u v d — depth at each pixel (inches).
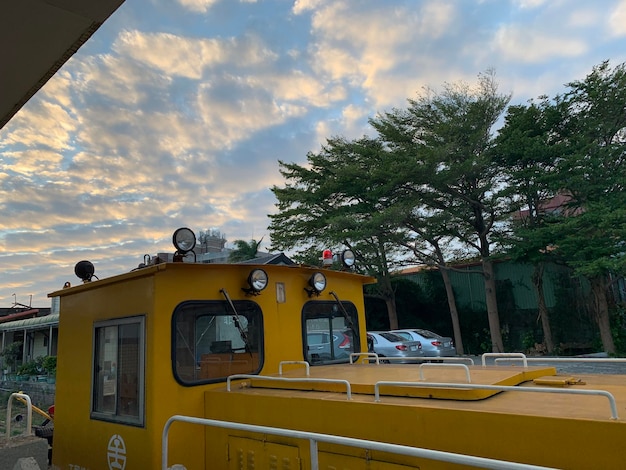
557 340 781.9
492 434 92.6
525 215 777.6
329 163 845.2
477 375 132.5
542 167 703.1
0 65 133.6
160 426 147.3
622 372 415.5
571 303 781.3
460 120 739.4
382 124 800.3
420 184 759.7
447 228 788.6
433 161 712.4
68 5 112.9
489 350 834.8
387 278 880.3
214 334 163.9
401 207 730.2
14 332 1083.9
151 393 149.1
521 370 139.2
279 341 178.1
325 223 812.6
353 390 128.8
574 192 680.4
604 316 677.3
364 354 199.8
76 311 198.1
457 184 757.9
